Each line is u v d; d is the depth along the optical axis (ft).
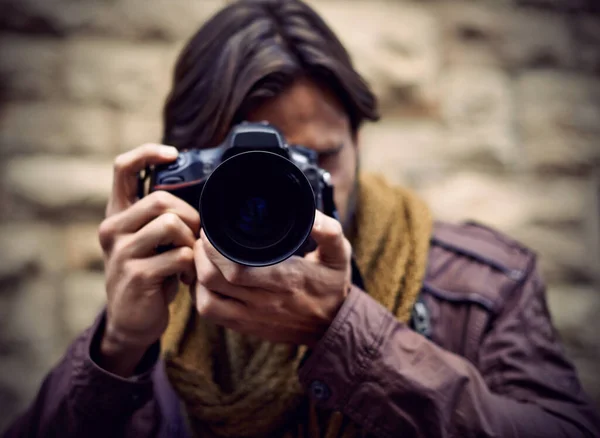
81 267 5.08
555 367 2.37
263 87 2.28
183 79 2.53
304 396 2.35
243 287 2.02
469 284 2.52
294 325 2.14
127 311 2.21
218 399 2.40
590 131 5.65
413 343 2.09
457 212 5.31
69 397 2.27
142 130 5.17
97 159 5.13
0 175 5.04
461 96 5.51
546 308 2.56
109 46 5.21
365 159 5.31
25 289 5.01
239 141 2.10
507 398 2.20
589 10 5.85
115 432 2.31
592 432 2.15
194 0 5.32
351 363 2.04
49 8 5.14
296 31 2.38
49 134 5.10
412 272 2.50
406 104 5.39
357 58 5.27
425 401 2.00
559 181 5.59
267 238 1.80
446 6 5.57
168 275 2.18
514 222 5.40
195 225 2.19
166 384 2.63
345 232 2.64
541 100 5.64
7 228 5.01
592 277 5.50
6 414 4.88
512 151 5.54
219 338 2.57
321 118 2.38
